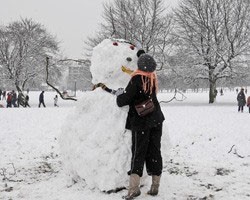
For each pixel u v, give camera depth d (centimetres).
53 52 4081
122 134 462
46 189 487
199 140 1010
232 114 1859
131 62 508
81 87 6425
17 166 663
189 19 3666
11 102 3303
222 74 3666
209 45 3619
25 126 1306
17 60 3953
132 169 430
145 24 3562
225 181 534
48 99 4722
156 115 433
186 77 3734
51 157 778
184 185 502
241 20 3631
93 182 466
